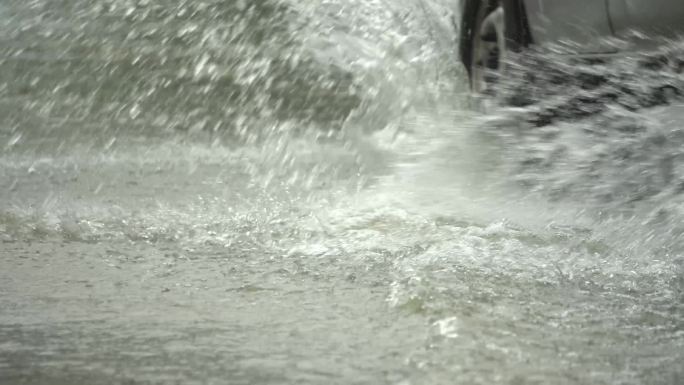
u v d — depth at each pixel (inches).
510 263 308.0
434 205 392.8
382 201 405.4
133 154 612.4
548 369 220.4
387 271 311.3
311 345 238.7
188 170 550.9
